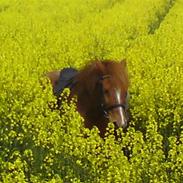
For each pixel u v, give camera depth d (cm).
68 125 1042
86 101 1120
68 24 2909
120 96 1066
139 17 2981
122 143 973
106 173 912
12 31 2616
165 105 1284
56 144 1008
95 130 962
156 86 1333
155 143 959
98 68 1100
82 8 3562
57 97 1213
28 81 1277
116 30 2617
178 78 1374
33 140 1102
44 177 962
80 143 962
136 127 1273
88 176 952
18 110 1179
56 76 1331
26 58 1695
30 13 3397
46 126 1070
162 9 3591
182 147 912
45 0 4122
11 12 3431
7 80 1309
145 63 1633
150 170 909
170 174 921
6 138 1059
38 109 1133
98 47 2242
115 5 3662
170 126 1266
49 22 2980
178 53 1816
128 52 1859
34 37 2384
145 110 1258
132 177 903
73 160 984
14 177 849
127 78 1107
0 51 1884
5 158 1074
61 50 1950
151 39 2117
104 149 962
